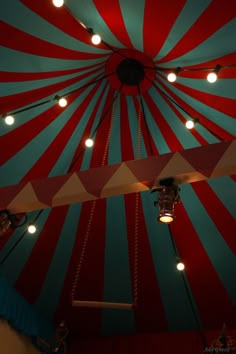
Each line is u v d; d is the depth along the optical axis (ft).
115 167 8.92
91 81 12.01
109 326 16.92
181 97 11.91
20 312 14.83
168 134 12.78
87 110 12.51
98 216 14.47
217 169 8.20
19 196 9.31
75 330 17.20
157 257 15.21
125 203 14.25
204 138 12.48
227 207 13.61
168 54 10.95
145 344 16.74
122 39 10.91
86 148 13.19
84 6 9.91
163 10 9.77
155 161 8.69
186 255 14.99
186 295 15.78
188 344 16.30
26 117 12.12
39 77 11.38
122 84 12.10
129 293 16.02
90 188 8.86
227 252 14.55
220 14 9.61
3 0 9.78
